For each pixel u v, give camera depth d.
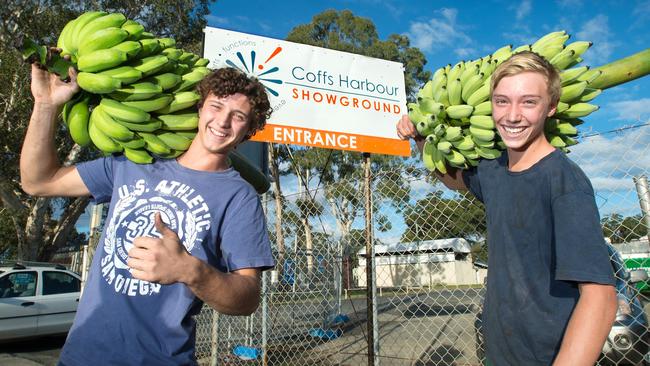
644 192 2.83
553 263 1.35
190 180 1.57
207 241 1.49
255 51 5.12
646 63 1.67
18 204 14.22
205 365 5.20
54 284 7.60
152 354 1.37
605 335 1.12
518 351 1.39
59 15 13.43
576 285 1.26
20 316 6.99
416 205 3.97
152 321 1.40
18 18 13.16
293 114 5.05
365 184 4.02
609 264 1.19
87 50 1.55
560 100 1.62
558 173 1.35
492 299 1.50
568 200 1.28
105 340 1.37
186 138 1.66
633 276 3.91
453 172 2.05
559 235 1.26
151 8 14.91
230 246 1.46
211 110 1.56
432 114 1.78
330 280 7.42
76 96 1.69
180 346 1.39
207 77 1.61
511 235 1.45
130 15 14.73
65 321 7.46
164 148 1.61
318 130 5.09
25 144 1.63
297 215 5.25
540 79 1.38
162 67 1.61
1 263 7.82
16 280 7.25
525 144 1.47
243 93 1.59
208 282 1.11
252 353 5.41
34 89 1.59
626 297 3.74
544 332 1.33
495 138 1.66
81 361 1.36
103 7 14.26
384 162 17.81
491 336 1.50
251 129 1.71
